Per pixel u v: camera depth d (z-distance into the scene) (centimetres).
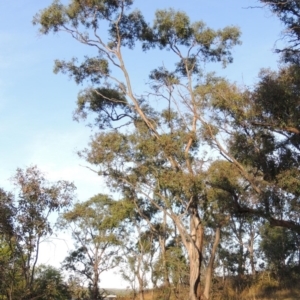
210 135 2070
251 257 4912
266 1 1686
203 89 2266
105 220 4484
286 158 1930
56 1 2584
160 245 3716
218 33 2748
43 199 1922
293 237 4575
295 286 4331
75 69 2756
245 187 2048
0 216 1862
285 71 1827
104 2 2605
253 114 1892
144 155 2639
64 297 3284
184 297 3322
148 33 2748
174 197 2578
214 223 2627
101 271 4891
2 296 1920
